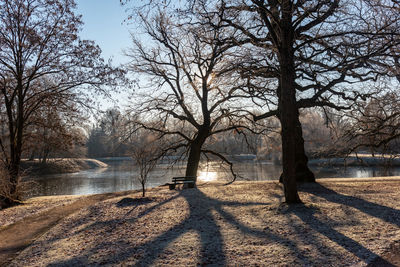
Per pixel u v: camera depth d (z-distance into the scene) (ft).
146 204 40.42
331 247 20.65
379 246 20.20
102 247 24.52
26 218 38.99
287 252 20.33
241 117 67.51
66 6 53.83
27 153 65.00
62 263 21.66
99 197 52.39
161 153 68.18
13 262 23.21
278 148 75.41
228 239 23.77
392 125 55.01
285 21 32.99
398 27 34.76
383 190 44.47
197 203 38.45
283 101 33.30
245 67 43.88
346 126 65.05
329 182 58.54
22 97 53.62
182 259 20.51
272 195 42.19
